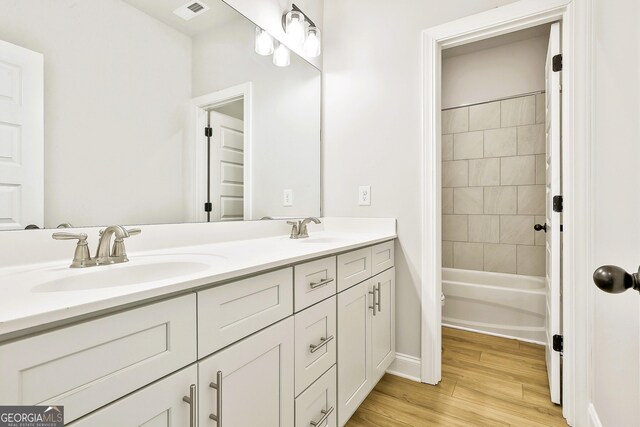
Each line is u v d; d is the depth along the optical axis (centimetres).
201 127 134
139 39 114
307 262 107
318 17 204
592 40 126
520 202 253
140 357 60
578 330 135
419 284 174
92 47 101
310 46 186
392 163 182
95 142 102
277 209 173
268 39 167
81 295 55
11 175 84
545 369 185
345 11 200
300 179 189
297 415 102
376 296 157
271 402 91
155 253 113
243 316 82
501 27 154
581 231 134
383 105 185
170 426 65
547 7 141
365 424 138
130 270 92
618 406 96
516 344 221
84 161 99
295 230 168
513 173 256
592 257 127
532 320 230
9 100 84
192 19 131
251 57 157
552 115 151
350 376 133
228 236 144
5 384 44
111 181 106
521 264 253
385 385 170
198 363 70
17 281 73
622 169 95
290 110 181
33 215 88
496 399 156
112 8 106
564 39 141
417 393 162
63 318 49
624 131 94
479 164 268
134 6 113
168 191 122
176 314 66
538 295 228
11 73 85
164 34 121
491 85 263
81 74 98
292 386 99
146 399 60
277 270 94
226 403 77
